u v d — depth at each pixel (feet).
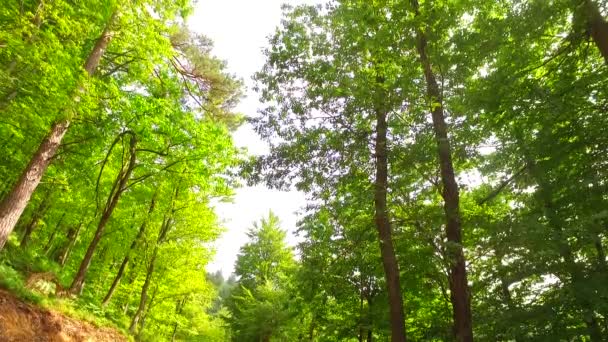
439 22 29.30
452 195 28.84
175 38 54.39
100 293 77.97
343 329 51.80
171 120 52.49
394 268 31.14
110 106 42.11
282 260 111.45
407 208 31.94
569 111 29.86
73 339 37.11
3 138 50.06
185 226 71.36
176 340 120.47
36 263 50.44
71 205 67.31
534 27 28.25
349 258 35.63
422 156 29.63
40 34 30.96
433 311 47.70
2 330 28.89
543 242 26.16
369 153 32.89
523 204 36.65
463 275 27.22
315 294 35.60
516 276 28.63
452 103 29.43
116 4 34.83
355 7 31.68
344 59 32.63
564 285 27.30
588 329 27.37
